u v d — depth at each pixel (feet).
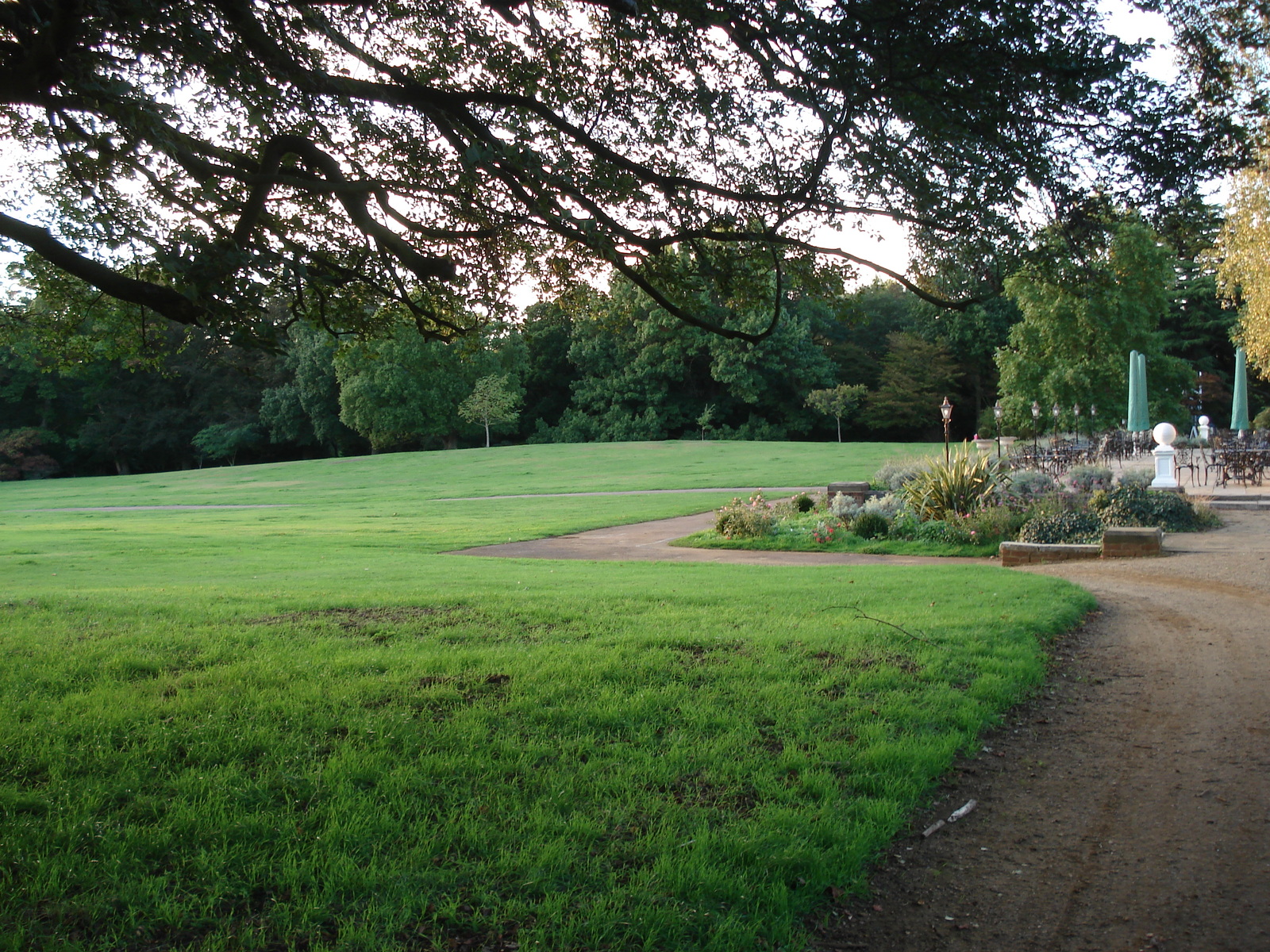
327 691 16.65
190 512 105.60
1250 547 40.88
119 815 11.25
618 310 25.99
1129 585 32.50
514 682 17.28
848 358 213.05
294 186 16.44
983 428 158.61
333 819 11.18
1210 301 162.91
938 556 50.19
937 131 16.16
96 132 17.43
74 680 17.66
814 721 15.44
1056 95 15.52
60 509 116.98
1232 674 19.52
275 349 16.38
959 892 10.56
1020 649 20.92
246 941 8.71
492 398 193.88
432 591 32.22
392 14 18.52
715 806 11.96
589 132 19.07
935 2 14.73
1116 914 10.02
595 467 143.43
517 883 9.91
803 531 58.39
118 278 14.08
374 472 155.12
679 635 21.91
